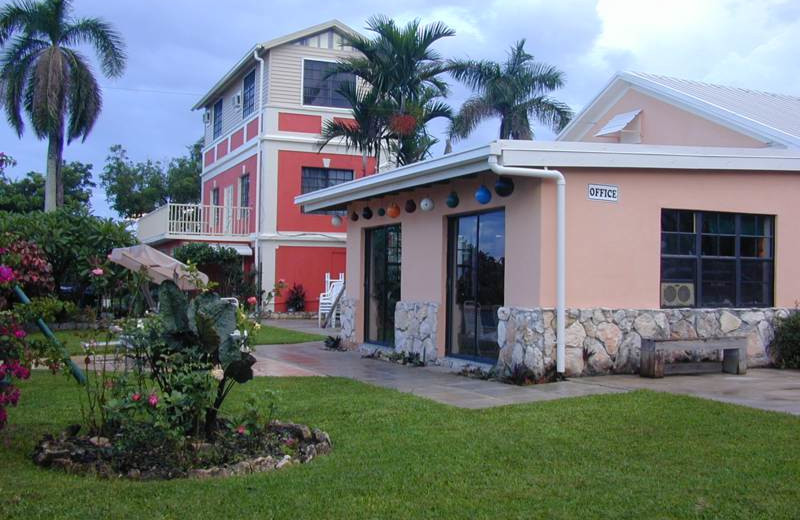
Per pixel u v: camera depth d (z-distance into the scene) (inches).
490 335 431.5
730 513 180.4
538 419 285.3
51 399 322.0
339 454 235.6
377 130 756.6
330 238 989.2
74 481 205.3
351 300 579.8
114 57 1080.2
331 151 991.6
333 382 385.4
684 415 291.0
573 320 400.8
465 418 289.0
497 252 428.5
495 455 233.0
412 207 496.4
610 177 413.4
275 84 971.9
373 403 321.4
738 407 307.7
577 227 402.9
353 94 758.5
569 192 401.4
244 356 241.4
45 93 1012.5
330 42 996.6
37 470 217.5
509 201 411.5
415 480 206.5
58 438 244.2
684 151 426.9
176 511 180.9
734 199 453.7
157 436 223.0
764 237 470.9
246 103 1057.5
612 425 273.7
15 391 230.2
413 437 257.1
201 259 937.5
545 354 387.9
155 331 242.4
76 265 749.9
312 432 257.3
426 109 749.9
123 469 215.6
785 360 456.8
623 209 417.1
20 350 230.1
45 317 255.1
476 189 433.7
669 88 605.3
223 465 219.3
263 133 969.5
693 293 444.1
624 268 416.5
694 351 437.7
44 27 1052.5
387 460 227.3
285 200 973.8
